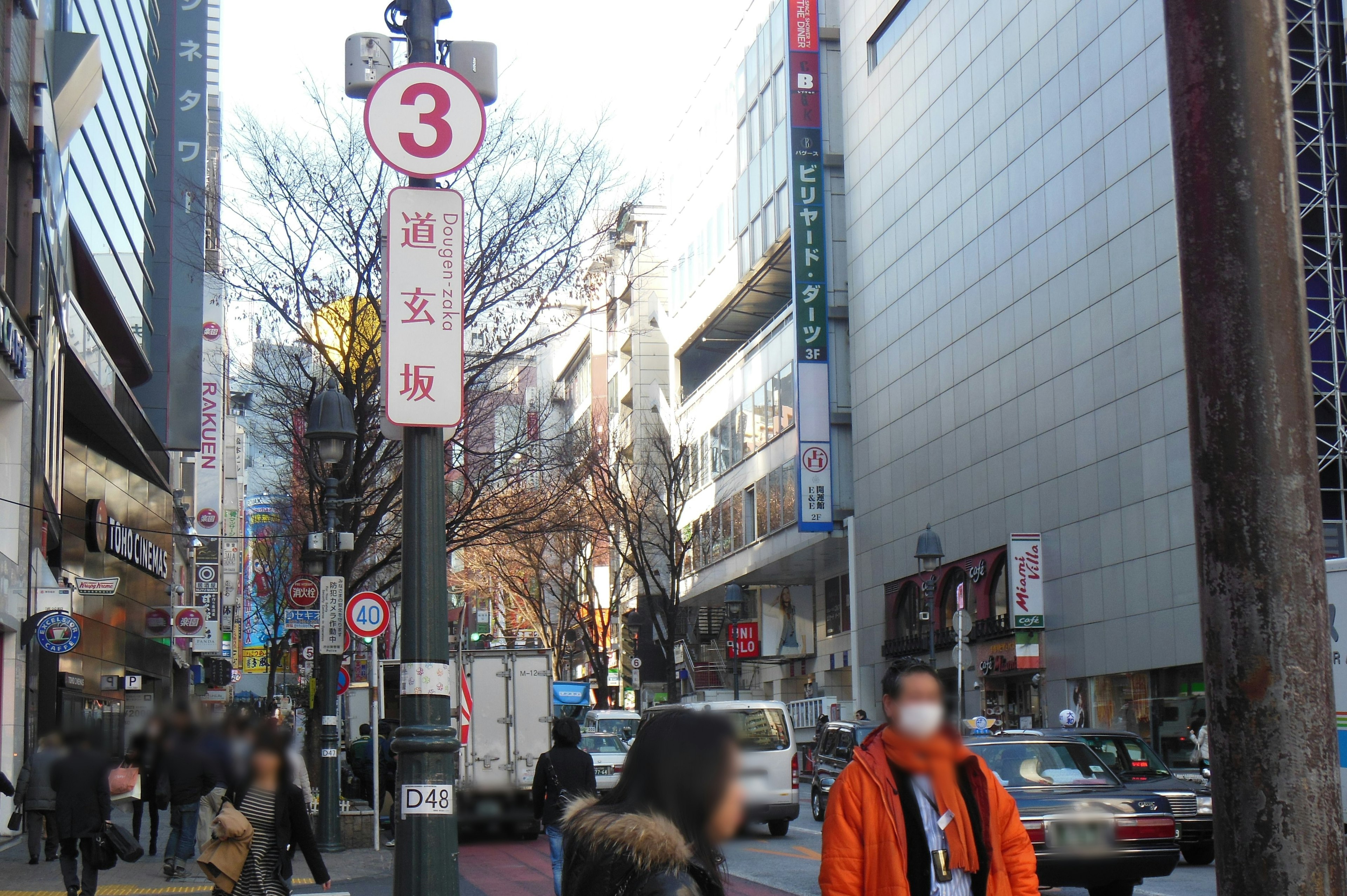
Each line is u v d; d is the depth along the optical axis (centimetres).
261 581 5197
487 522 2670
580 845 247
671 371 6631
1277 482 298
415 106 716
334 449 1911
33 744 2438
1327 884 285
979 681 3784
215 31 5200
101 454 3759
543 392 5081
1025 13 3612
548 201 2127
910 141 4381
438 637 673
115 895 1418
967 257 3953
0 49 2244
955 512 4006
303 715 4431
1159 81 2973
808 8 5003
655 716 262
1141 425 3039
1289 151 311
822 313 4872
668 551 4525
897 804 446
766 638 5825
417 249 709
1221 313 306
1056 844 1114
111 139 3450
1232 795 295
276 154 2031
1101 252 3225
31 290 2419
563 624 5388
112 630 3738
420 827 645
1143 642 3011
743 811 256
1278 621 294
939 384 4134
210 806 1291
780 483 5069
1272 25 313
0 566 2142
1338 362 2769
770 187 5147
